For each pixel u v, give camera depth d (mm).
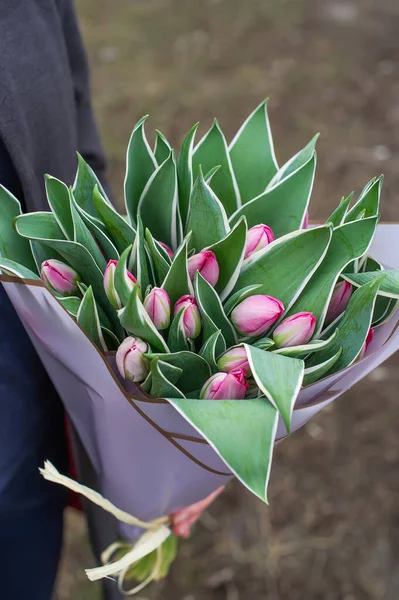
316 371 851
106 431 942
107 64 4332
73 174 1144
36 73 1031
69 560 2010
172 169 890
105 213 877
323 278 870
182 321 840
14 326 1026
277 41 4645
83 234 873
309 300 874
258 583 2031
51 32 1083
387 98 4082
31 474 1095
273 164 966
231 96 4062
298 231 842
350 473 2303
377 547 2123
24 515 1153
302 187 909
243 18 4922
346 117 3928
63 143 1104
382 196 3404
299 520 2178
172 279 853
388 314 921
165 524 1091
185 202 918
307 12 4992
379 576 2059
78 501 1255
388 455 2357
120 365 849
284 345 850
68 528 2086
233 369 840
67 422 1130
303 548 2109
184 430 880
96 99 3984
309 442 2387
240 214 922
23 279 819
